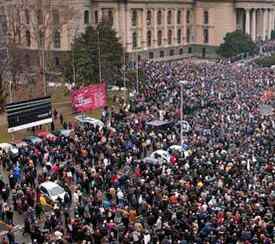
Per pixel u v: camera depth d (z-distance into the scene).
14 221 45.75
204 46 175.62
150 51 161.62
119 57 107.06
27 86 109.19
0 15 124.06
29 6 128.75
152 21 160.75
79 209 43.94
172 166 53.28
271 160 55.09
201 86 98.06
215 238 36.88
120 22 151.00
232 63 144.25
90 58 104.25
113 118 78.62
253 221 38.66
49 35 125.81
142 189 46.84
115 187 48.66
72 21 140.00
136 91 98.38
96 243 38.84
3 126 79.06
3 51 111.12
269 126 70.56
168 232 38.06
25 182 50.28
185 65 126.31
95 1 147.75
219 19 170.75
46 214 45.19
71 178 52.31
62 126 77.69
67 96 103.25
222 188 45.91
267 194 44.47
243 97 90.00
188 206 42.53
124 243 37.84
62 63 122.25
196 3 174.12
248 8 170.38
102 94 77.56
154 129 70.94
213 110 81.06
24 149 59.44
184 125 70.94
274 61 144.12
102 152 58.88
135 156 59.06
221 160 54.34
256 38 180.75
